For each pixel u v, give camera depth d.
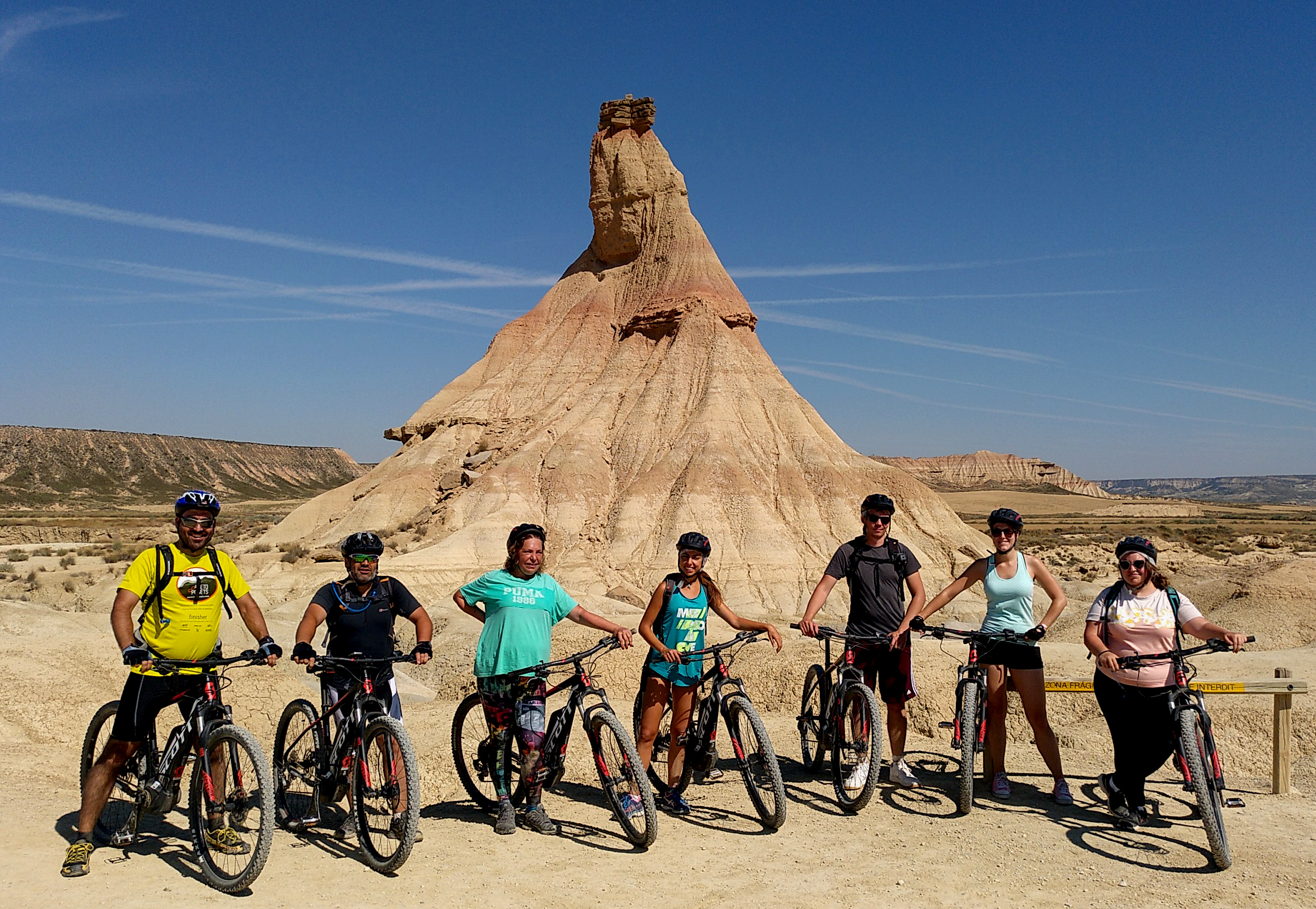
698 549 6.84
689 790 7.46
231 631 18.66
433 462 46.25
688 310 48.91
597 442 44.06
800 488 40.66
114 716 6.54
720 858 5.80
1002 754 7.19
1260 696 9.27
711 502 38.94
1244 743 8.51
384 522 42.75
